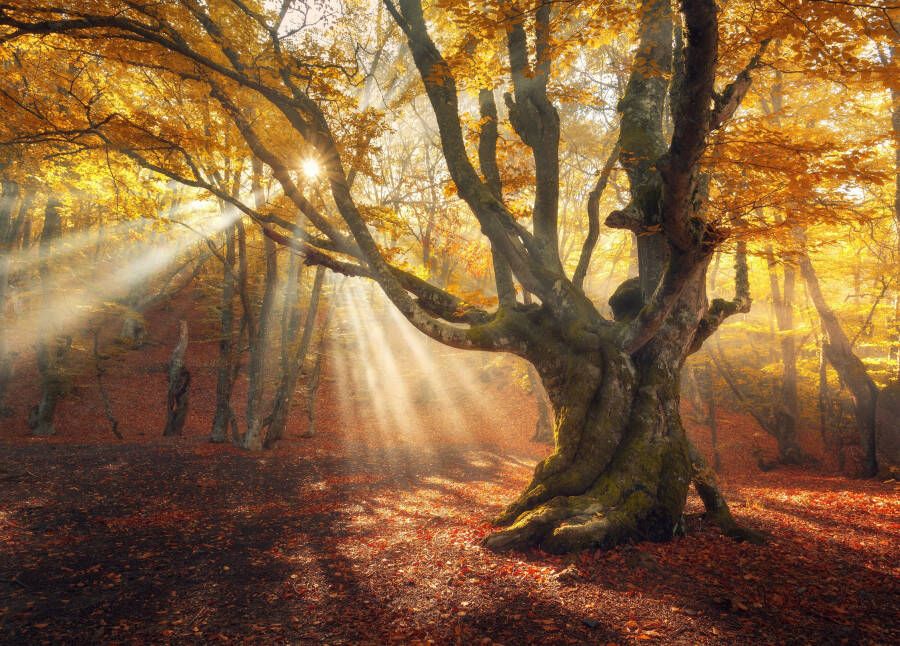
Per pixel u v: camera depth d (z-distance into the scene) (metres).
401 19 8.33
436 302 8.62
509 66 8.49
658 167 4.92
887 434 15.27
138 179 11.63
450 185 10.09
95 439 17.95
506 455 17.73
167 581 5.84
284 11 7.82
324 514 9.18
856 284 17.38
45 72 9.81
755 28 5.93
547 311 8.12
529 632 4.44
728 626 4.46
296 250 8.43
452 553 6.52
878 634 4.30
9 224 18.03
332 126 9.15
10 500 8.96
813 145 5.39
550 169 8.57
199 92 10.17
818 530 7.60
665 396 7.38
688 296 7.48
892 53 8.70
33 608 5.04
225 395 17.08
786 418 18.98
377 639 4.42
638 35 8.24
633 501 6.72
